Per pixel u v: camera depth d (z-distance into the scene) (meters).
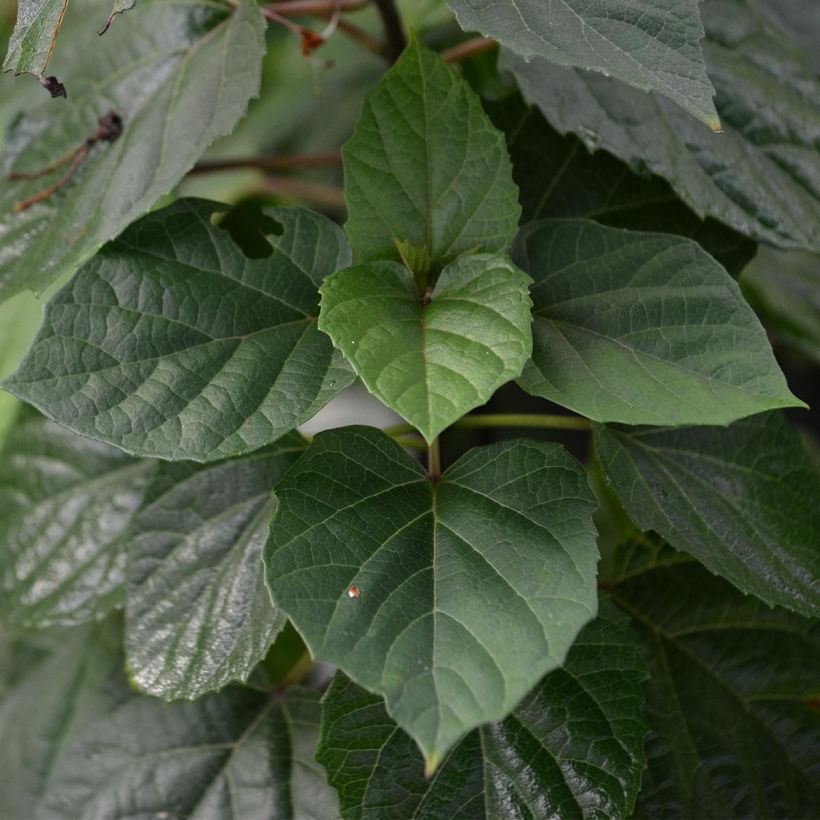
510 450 0.50
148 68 0.56
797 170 0.57
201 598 0.54
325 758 0.50
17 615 0.60
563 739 0.51
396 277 0.50
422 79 0.50
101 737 0.59
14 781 0.62
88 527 0.60
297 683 0.59
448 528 0.48
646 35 0.47
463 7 0.47
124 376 0.50
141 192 0.52
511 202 0.51
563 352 0.50
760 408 0.48
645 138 0.56
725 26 0.58
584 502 0.48
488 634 0.46
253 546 0.54
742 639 0.57
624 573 0.58
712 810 0.56
